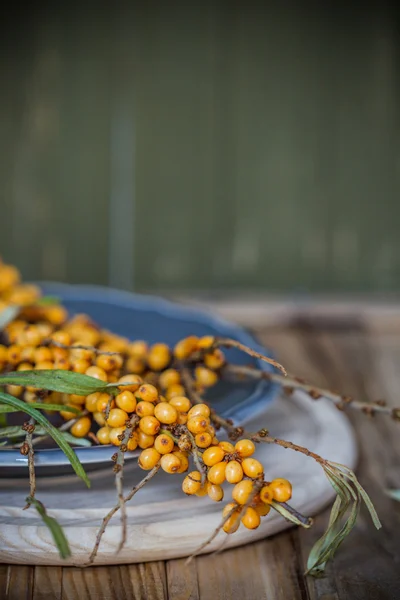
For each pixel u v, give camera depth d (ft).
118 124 3.08
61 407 1.58
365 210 3.19
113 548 1.56
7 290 2.01
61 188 3.12
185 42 3.04
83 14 3.01
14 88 3.03
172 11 3.02
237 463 1.43
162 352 1.79
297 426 1.91
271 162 3.14
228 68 3.06
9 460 1.52
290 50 3.06
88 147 3.10
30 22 2.99
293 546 1.64
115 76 3.05
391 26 3.05
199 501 1.65
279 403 1.99
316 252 3.22
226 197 3.16
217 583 1.56
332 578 1.58
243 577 1.57
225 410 1.77
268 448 1.82
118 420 1.51
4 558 1.55
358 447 1.93
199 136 3.11
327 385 2.23
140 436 1.50
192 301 2.85
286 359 2.37
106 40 3.03
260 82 3.08
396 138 3.13
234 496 1.42
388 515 1.72
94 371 1.59
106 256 3.19
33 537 1.55
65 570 1.57
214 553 1.58
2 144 3.06
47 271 3.19
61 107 3.06
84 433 1.61
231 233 3.19
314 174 3.15
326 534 1.52
